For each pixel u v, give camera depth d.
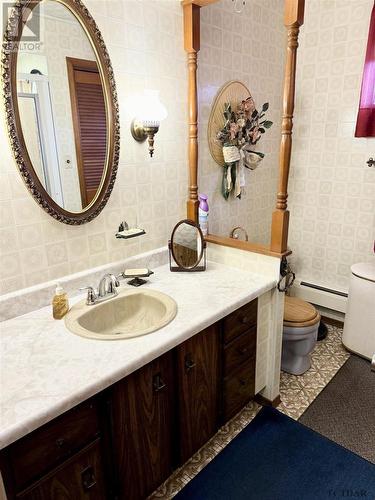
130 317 1.58
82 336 1.23
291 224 2.99
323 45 2.51
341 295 2.76
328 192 2.72
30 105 1.29
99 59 1.45
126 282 1.70
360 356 2.41
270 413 1.93
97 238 1.62
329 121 2.60
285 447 1.71
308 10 2.52
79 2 1.35
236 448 1.71
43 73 1.31
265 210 2.81
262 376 1.92
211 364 1.51
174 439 1.42
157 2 1.63
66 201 1.46
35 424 0.88
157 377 1.26
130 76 1.60
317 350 2.52
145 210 1.81
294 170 2.87
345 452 1.67
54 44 1.32
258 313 1.73
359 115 2.39
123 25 1.53
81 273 1.58
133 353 1.14
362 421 1.86
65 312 1.38
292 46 1.50
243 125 2.25
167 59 1.74
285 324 2.07
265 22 2.36
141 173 1.75
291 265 3.02
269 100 2.58
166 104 1.79
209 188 2.22
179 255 1.84
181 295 1.57
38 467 0.96
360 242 2.64
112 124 1.54
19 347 1.18
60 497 1.04
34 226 1.38
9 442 0.84
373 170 2.47
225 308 1.45
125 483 1.25
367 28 2.30
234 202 2.46
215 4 1.95
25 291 1.39
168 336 1.24
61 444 1.00
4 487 0.90
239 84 2.25
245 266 1.86
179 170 1.95
